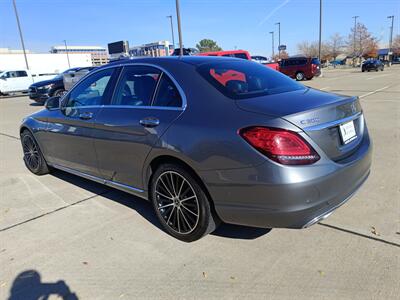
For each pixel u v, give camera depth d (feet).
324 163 8.43
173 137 9.71
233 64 11.43
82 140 13.20
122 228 11.55
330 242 10.04
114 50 94.94
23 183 16.42
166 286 8.60
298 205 8.17
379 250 9.52
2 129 31.78
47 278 9.13
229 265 9.27
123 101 11.84
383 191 13.32
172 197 10.46
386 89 51.65
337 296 7.93
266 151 8.12
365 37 254.47
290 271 8.87
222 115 9.04
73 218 12.46
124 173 11.82
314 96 9.86
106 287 8.68
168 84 10.58
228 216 9.15
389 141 20.61
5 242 11.03
